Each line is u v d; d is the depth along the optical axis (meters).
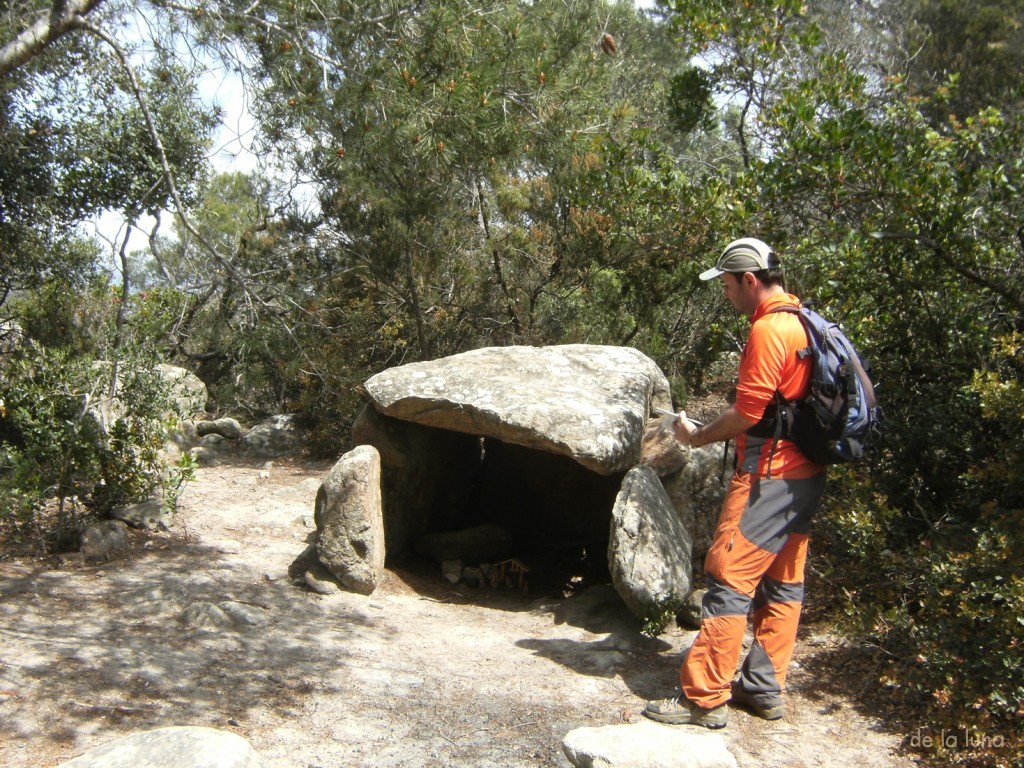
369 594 5.48
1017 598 3.73
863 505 4.87
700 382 11.21
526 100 6.14
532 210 10.11
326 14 5.81
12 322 9.97
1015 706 3.63
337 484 5.47
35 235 9.19
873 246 5.39
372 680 4.20
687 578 4.94
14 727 3.48
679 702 3.82
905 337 5.54
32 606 4.72
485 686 4.19
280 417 10.25
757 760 3.52
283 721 3.73
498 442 7.39
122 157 9.05
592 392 5.71
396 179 8.79
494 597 5.99
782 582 3.91
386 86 5.76
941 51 13.90
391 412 5.79
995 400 4.44
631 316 10.17
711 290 10.25
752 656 3.92
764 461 3.68
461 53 5.80
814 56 7.88
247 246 10.96
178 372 10.59
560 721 3.83
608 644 4.74
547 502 7.25
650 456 5.65
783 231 6.00
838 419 3.59
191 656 4.28
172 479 6.29
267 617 4.88
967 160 5.83
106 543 5.64
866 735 3.76
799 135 5.78
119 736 3.48
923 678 3.96
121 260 8.77
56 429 5.80
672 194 6.73
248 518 6.92
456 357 6.10
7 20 5.59
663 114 11.83
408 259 9.51
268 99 6.11
